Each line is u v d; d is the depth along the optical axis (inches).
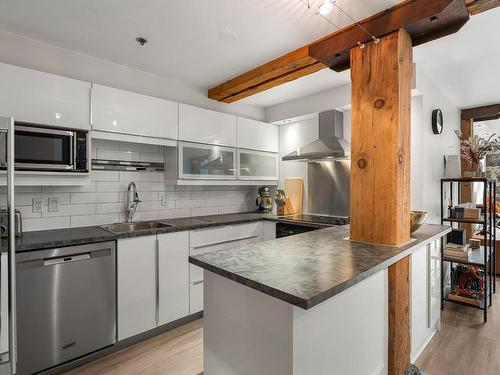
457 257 113.6
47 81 83.5
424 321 83.7
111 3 70.8
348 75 115.4
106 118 95.0
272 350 43.6
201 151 123.3
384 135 68.2
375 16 70.5
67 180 88.8
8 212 64.1
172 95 121.0
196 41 89.0
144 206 120.0
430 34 69.9
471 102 156.5
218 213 147.6
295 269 50.1
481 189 201.0
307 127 148.3
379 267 53.4
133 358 84.5
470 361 81.4
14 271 65.0
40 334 74.3
